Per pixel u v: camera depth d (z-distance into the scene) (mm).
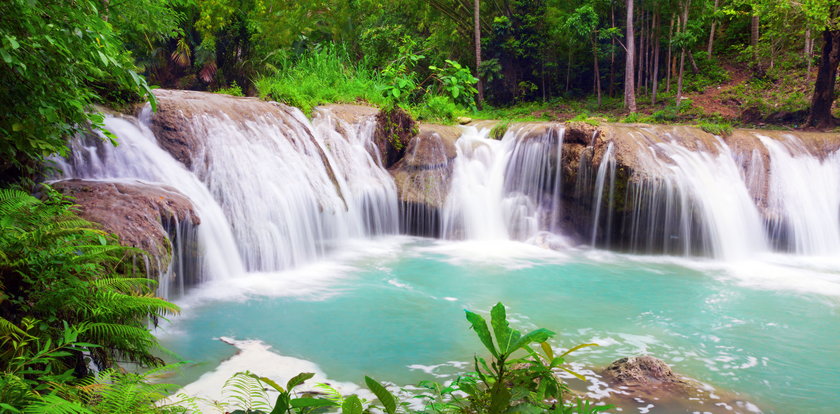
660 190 12055
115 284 4438
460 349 6602
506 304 8484
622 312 8227
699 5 24641
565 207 13164
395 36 29578
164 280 7188
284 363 6051
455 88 19922
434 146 14141
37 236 4090
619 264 11242
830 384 5887
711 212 12047
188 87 32469
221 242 9156
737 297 9078
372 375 5816
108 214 7047
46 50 4863
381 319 7605
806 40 22688
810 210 12820
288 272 9969
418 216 13438
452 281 9664
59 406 2686
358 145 13719
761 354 6680
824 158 13367
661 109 22766
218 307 7848
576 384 5566
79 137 8711
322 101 15484
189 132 10234
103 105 9781
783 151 13289
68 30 4723
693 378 5926
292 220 10695
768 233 12695
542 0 28141
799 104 19984
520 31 28312
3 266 3938
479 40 26875
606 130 12695
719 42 28438
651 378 5746
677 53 21953
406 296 8703
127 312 4309
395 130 14211
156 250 7016
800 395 5621
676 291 9375
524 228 13266
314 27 29219
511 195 13727
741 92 22844
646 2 23281
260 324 7258
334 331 7098
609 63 27969
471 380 2941
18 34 4590
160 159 9648
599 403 5133
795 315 8195
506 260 11297
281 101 13469
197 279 8531
